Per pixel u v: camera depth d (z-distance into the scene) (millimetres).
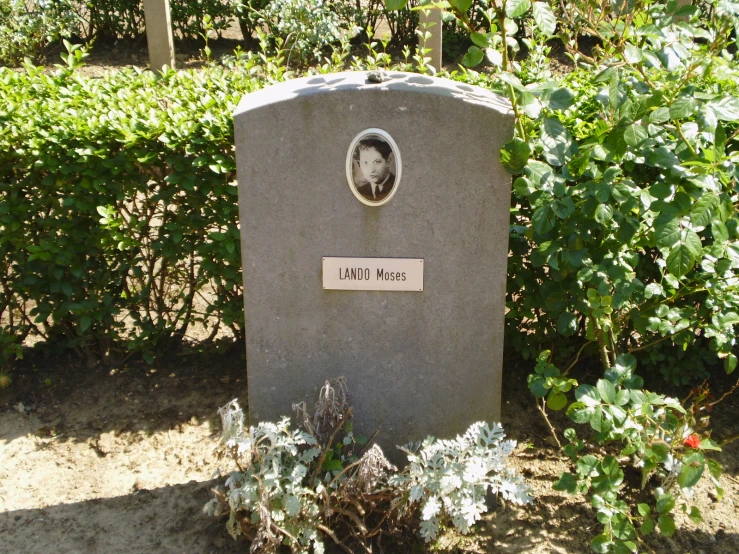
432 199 2572
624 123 2486
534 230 2607
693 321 3086
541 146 2645
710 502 2939
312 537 2535
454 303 2703
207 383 3699
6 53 8719
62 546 2734
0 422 3424
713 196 2348
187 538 2773
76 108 3609
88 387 3658
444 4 2541
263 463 2533
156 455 3230
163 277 3723
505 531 2811
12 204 3404
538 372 2637
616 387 2588
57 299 3668
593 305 2660
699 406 3420
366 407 2842
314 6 8094
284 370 2807
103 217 3465
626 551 2434
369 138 2496
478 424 2635
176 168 3332
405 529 2770
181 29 9148
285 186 2570
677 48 2471
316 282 2686
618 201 2590
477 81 4035
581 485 2555
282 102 2473
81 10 9383
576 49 2871
